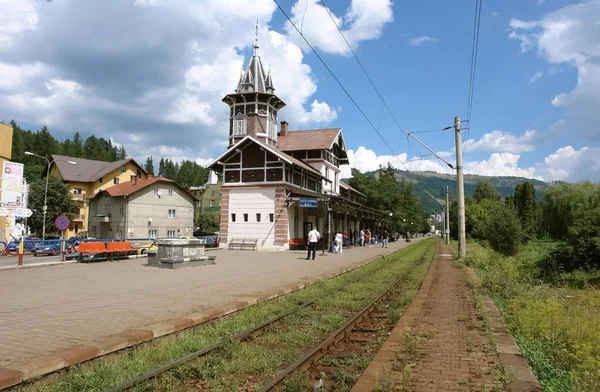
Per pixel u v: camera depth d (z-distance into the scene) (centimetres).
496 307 959
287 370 533
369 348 688
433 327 789
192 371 536
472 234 5828
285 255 2650
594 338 659
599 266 1788
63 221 1948
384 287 1324
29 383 469
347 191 5462
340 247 3125
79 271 1543
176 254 1716
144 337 633
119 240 2114
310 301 1027
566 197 3538
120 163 6612
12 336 632
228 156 3381
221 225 3328
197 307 883
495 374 524
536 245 3306
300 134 4412
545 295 1081
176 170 14625
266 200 3216
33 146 9744
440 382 499
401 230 7100
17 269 1594
